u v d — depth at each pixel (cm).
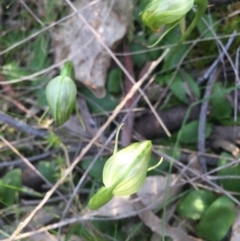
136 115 17
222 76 16
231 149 16
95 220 16
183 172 15
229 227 14
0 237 16
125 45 17
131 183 11
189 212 15
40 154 17
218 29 16
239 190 15
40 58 17
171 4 13
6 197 16
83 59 17
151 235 16
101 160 16
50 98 14
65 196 16
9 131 17
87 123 17
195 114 16
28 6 18
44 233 15
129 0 17
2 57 18
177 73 16
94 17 17
